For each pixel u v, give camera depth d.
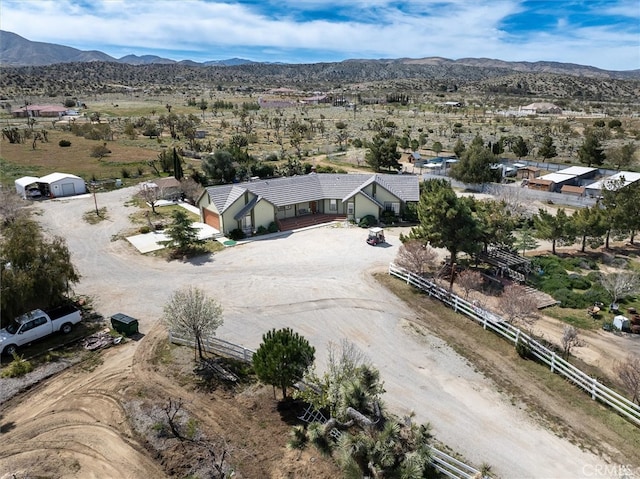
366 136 121.38
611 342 28.11
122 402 21.17
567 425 20.41
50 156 88.50
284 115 170.62
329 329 28.69
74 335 27.42
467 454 18.62
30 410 20.72
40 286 26.52
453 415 20.95
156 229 48.12
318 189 53.84
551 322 30.53
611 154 82.31
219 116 164.88
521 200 58.38
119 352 25.55
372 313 30.81
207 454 18.02
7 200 47.94
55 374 23.45
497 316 29.58
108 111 172.75
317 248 43.50
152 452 18.16
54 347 25.98
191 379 22.98
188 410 20.67
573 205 60.16
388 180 55.03
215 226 48.38
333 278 36.53
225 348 25.45
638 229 43.50
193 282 35.72
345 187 53.81
